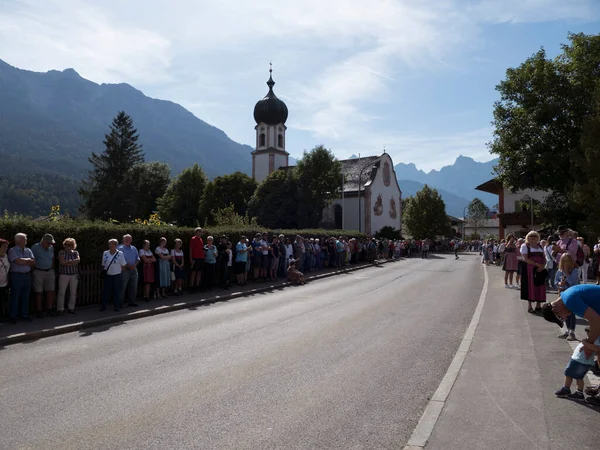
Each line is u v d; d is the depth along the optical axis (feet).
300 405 18.19
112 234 46.47
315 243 90.43
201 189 250.98
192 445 14.66
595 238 74.33
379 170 241.14
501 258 119.65
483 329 32.89
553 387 20.06
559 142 86.12
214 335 31.32
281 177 211.61
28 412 17.38
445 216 252.42
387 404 18.40
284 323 35.73
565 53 89.40
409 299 50.31
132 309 41.47
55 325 33.88
